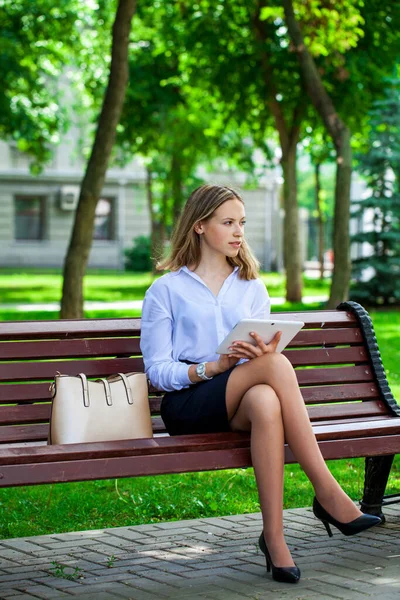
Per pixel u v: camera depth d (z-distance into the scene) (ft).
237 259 16.57
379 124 78.48
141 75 79.97
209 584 14.44
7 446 15.61
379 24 66.13
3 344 16.16
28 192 146.41
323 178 245.24
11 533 18.13
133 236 152.15
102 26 79.25
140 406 15.23
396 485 21.44
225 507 19.69
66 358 17.21
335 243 57.11
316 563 15.48
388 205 77.46
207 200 16.24
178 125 83.10
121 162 98.43
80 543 17.12
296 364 17.69
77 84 91.45
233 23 71.87
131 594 13.98
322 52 58.85
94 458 13.53
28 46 75.46
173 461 14.03
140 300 80.07
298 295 79.00
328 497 14.47
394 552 16.12
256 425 14.32
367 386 18.07
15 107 81.92
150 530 18.01
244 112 76.79
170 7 75.00
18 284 105.60
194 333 16.05
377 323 62.08
